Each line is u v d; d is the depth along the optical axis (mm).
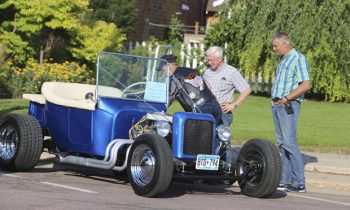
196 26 54438
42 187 15453
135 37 48281
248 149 15969
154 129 15469
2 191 14625
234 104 17828
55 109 17438
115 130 16031
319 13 35344
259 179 15812
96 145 16328
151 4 50250
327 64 35688
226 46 39469
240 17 38125
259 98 37406
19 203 13359
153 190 14398
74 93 18203
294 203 15734
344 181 19625
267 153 15547
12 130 17438
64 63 33562
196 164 15125
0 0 33875
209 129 15469
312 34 35125
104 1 44094
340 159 22484
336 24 35312
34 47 34906
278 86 17625
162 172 14234
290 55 17578
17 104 28328
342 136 26297
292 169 17688
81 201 13945
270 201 15734
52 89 17797
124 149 15680
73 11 36094
